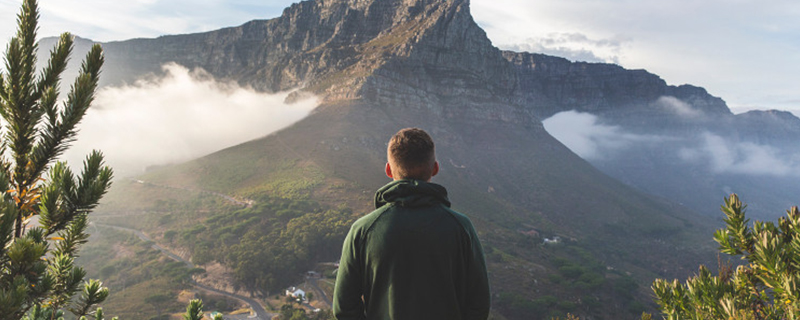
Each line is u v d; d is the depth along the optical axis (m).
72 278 3.93
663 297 4.48
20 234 3.51
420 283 2.04
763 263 3.75
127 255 120.38
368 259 2.12
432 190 2.17
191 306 5.05
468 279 2.20
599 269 141.00
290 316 79.25
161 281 96.75
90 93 3.50
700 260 192.62
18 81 3.32
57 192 3.42
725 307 3.79
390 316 2.07
